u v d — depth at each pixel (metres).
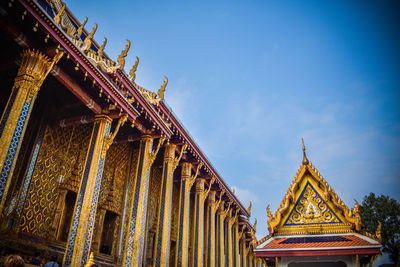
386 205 26.09
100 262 12.37
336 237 7.84
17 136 7.39
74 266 8.72
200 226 18.36
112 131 13.66
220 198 22.44
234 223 26.55
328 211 8.31
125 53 11.52
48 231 10.73
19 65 8.73
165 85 15.09
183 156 17.20
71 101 11.52
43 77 8.34
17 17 7.88
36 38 8.42
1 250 8.84
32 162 10.56
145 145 13.48
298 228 8.39
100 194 13.25
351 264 7.45
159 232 13.77
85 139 13.11
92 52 10.87
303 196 8.72
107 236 13.67
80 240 9.08
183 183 17.30
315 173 8.68
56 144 11.69
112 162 14.32
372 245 7.14
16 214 9.66
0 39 8.57
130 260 11.22
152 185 17.44
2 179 6.84
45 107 11.55
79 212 9.55
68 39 8.55
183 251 15.40
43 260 9.97
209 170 19.38
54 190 11.26
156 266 13.01
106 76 10.70
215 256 21.58
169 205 14.52
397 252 23.91
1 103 10.17
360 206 27.56
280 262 8.08
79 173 12.36
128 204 14.52
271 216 8.70
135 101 12.09
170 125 15.13
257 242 8.42
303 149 9.12
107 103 11.14
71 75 9.88
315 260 7.82
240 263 28.22
